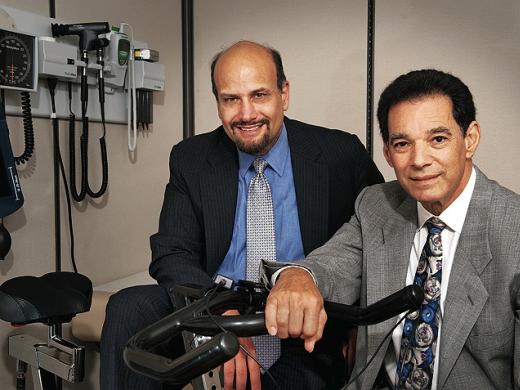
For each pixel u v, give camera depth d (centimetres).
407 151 106
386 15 210
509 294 102
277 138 160
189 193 166
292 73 227
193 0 243
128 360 71
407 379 111
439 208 111
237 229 161
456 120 104
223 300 93
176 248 162
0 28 158
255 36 232
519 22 194
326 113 223
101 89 196
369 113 216
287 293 94
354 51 216
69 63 180
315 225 160
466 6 200
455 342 104
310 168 162
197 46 244
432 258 112
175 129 247
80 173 198
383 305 89
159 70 224
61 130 190
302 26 223
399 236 121
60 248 192
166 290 146
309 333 93
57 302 127
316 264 123
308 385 144
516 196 108
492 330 103
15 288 129
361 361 123
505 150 200
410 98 104
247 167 161
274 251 158
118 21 213
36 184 181
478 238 106
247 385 141
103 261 212
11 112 170
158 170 241
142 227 233
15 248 175
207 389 122
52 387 142
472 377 105
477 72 201
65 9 190
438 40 204
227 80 147
